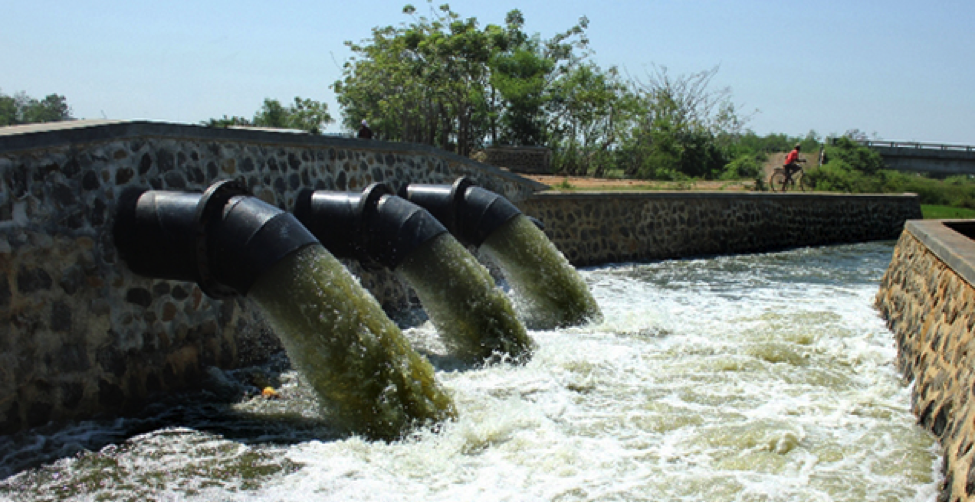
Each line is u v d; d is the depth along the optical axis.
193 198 6.52
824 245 24.58
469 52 35.50
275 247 6.12
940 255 7.56
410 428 5.93
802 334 9.36
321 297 6.07
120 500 4.75
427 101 36.66
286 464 5.36
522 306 10.41
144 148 7.20
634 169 38.56
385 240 8.49
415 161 12.77
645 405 6.61
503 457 5.46
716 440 5.74
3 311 5.64
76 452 5.55
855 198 26.48
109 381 6.50
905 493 4.86
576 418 6.29
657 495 4.80
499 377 7.56
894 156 55.69
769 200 23.11
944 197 38.62
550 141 36.59
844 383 7.41
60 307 6.12
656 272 16.72
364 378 6.00
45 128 6.38
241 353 8.23
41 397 5.89
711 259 19.66
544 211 17.39
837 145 47.34
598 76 36.59
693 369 7.77
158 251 6.52
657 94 43.53
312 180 9.95
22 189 5.87
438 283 8.29
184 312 7.43
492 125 36.44
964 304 6.07
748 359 8.17
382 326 6.30
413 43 36.09
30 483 5.00
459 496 4.79
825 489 4.90
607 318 10.52
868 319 10.67
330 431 6.09
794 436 5.78
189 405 6.79
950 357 6.03
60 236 6.17
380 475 5.17
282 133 9.35
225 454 5.55
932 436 5.88
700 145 38.72
